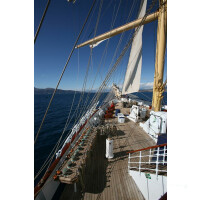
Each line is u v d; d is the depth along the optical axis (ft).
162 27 18.49
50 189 11.27
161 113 18.71
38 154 30.30
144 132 22.43
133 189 11.66
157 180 10.85
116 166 14.16
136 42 33.24
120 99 50.24
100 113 29.55
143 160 14.53
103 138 20.83
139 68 32.81
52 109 101.35
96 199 10.81
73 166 11.58
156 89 20.75
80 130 21.13
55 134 43.73
